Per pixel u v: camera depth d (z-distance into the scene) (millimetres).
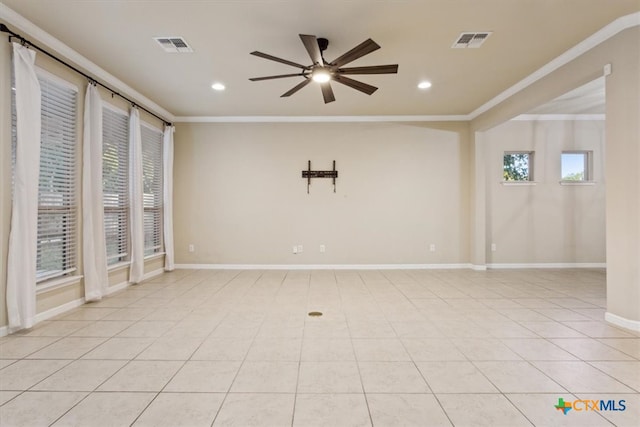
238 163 6141
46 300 3369
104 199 4289
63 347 2686
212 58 3809
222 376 2234
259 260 6133
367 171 6148
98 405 1905
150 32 3260
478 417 1802
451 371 2303
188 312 3586
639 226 2965
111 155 4402
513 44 3488
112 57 3779
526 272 5828
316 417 1805
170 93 4922
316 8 2861
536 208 6266
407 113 5961
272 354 2568
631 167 2998
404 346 2713
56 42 3393
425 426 1732
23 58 2953
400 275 5570
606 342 2773
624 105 3041
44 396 1993
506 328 3104
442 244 6172
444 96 5090
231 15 2967
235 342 2793
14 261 2943
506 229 6262
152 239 5520
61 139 3561
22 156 2957
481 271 5906
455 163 6168
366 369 2332
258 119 6109
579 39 3389
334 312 3592
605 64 3230
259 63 3932
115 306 3791
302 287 4730
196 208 6133
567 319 3354
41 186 3318
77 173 3750
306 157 6148
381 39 3375
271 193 6141
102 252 4070
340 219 6145
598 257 6270
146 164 5305
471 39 3389
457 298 4145
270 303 3932
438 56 3750
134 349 2652
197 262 6137
